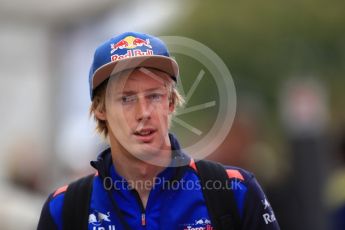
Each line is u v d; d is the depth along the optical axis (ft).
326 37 148.56
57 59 129.90
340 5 148.87
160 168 35.47
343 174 71.00
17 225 65.31
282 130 118.83
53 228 36.14
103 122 36.65
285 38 148.66
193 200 35.42
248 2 148.77
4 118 172.45
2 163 109.19
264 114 137.18
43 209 36.60
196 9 146.92
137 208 35.55
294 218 61.82
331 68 148.66
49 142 126.93
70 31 127.75
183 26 143.84
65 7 124.47
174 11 143.64
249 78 146.61
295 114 86.99
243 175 36.09
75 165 91.56
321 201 73.15
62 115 128.57
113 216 35.63
